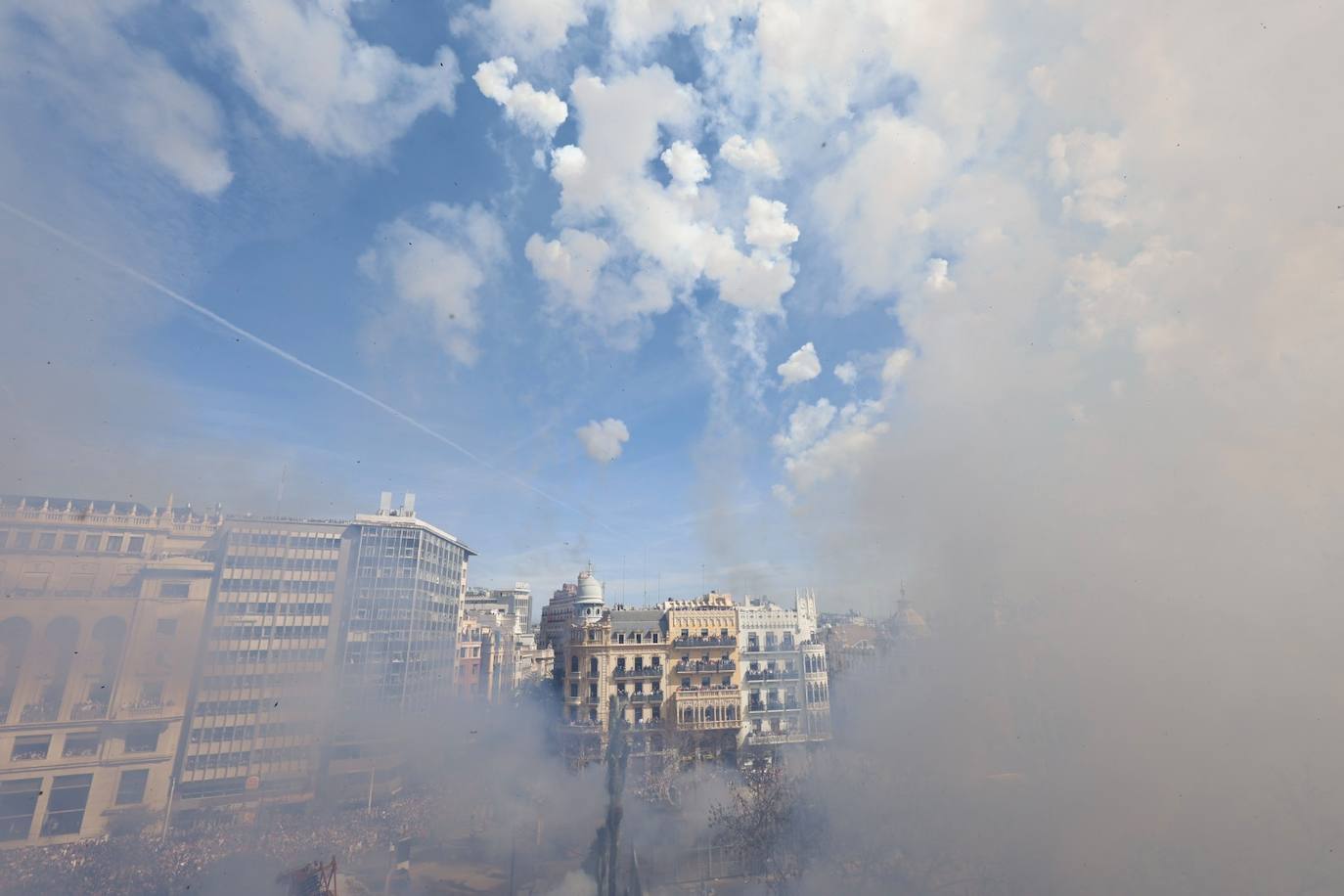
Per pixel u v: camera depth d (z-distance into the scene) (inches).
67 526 2977.4
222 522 3287.4
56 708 2763.3
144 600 2984.7
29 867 2345.0
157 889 2223.2
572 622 3912.4
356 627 3412.9
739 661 3796.8
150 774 2854.3
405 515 3895.2
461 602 4296.3
